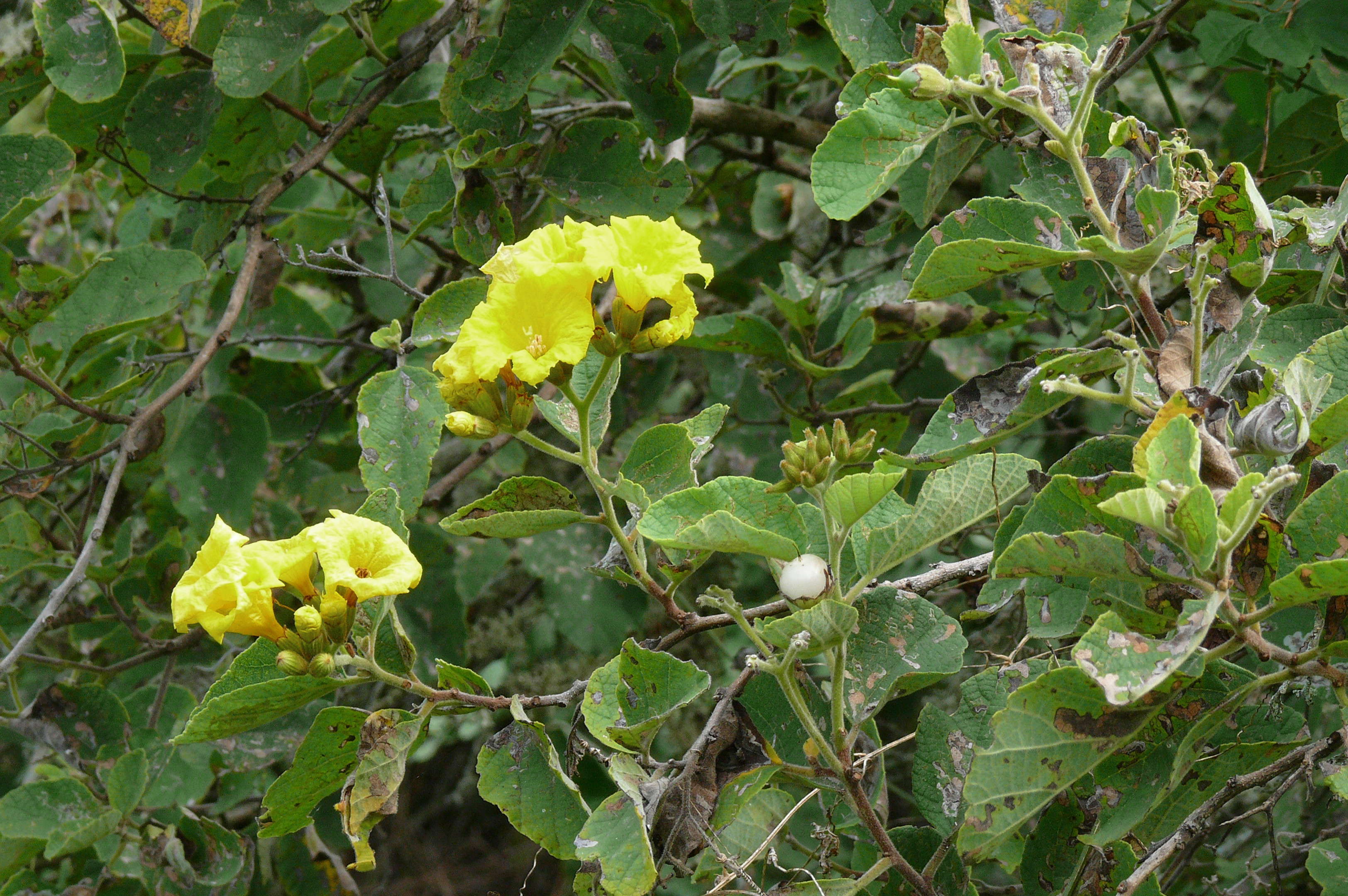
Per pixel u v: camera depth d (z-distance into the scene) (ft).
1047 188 3.71
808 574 3.48
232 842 4.33
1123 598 3.47
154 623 5.08
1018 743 3.40
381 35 4.58
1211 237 3.48
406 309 5.64
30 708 4.33
